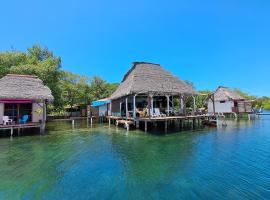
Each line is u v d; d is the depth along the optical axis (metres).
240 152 12.13
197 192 6.95
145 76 23.80
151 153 12.05
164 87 22.89
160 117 20.42
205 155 11.50
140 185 7.56
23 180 8.11
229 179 8.00
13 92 18.62
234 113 38.22
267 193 6.80
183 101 24.28
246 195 6.68
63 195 6.85
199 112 25.52
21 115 20.48
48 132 20.98
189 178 8.15
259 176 8.27
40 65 29.77
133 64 26.41
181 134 18.83
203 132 20.14
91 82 47.34
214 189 7.15
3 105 19.64
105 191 7.11
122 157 11.27
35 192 7.07
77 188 7.36
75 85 42.19
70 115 40.06
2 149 13.34
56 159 10.98
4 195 6.86
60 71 33.47
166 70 26.39
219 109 41.94
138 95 24.91
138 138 16.91
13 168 9.52
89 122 33.53
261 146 13.74
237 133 19.50
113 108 30.97
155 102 26.00
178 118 20.81
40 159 10.99
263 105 66.00
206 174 8.56
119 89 29.25
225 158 10.88
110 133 20.05
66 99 39.03
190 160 10.57
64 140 16.45
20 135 18.88
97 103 35.38
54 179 8.19
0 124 18.41
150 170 9.13
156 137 17.28
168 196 6.70
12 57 29.02
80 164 10.09
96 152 12.45
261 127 24.39
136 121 21.06
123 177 8.34
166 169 9.23
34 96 19.02
